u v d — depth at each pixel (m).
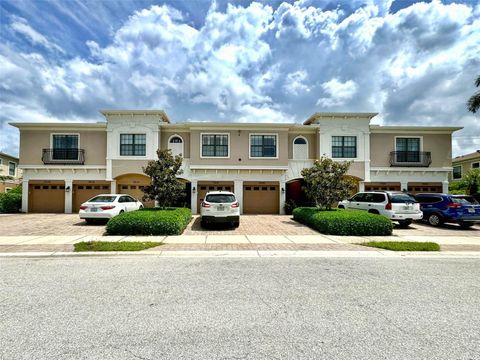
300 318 3.68
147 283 5.04
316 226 11.30
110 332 3.29
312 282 5.15
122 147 18.55
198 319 3.64
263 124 18.38
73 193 18.70
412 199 12.09
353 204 13.91
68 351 2.89
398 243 8.47
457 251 7.80
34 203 18.69
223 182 18.67
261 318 3.68
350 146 19.17
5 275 5.48
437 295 4.55
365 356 2.82
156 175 12.80
